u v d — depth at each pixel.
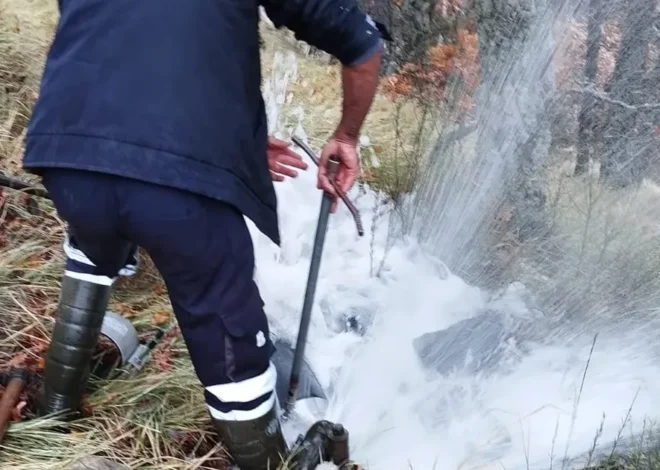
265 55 4.48
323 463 2.05
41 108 1.54
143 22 1.51
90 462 1.93
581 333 2.85
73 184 1.54
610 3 3.12
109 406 2.21
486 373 2.62
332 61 4.68
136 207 1.54
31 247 2.78
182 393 2.32
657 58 3.16
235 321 1.71
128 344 2.34
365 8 3.79
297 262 3.02
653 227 3.14
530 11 3.28
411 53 3.74
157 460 2.08
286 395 2.36
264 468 1.94
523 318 2.88
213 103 1.53
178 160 1.49
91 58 1.51
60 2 1.64
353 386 2.48
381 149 3.68
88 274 1.98
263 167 1.71
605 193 3.26
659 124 3.22
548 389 2.58
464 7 3.48
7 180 2.84
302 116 4.08
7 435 2.04
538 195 3.26
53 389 2.06
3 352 2.36
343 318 2.75
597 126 3.25
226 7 1.56
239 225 1.66
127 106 1.48
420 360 2.63
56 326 2.01
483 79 3.42
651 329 2.86
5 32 3.83
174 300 1.72
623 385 2.62
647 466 2.24
